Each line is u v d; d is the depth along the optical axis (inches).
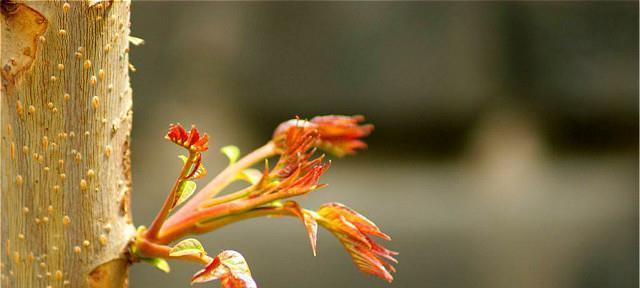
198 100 95.7
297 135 41.0
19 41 38.6
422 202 97.5
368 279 88.7
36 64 38.6
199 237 87.7
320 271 88.8
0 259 39.3
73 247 39.0
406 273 91.0
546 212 97.2
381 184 98.3
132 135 93.2
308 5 95.5
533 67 97.5
